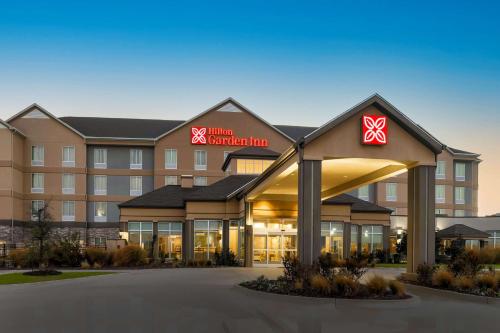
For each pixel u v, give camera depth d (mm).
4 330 11180
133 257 31578
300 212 19797
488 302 15859
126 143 55906
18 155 52938
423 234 21109
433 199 21234
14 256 30125
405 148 21047
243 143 56875
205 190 39125
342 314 13305
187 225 37531
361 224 41188
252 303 14914
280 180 27766
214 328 11414
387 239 41375
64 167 54719
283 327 11602
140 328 11367
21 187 53500
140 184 56531
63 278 22922
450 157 62344
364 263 18266
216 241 37500
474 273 19734
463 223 48469
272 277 23234
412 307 14758
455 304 15438
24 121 54656
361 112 20688
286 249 35625
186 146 56281
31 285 19922
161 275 24547
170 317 12648
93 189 55844
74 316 12766
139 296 16359
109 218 55719
